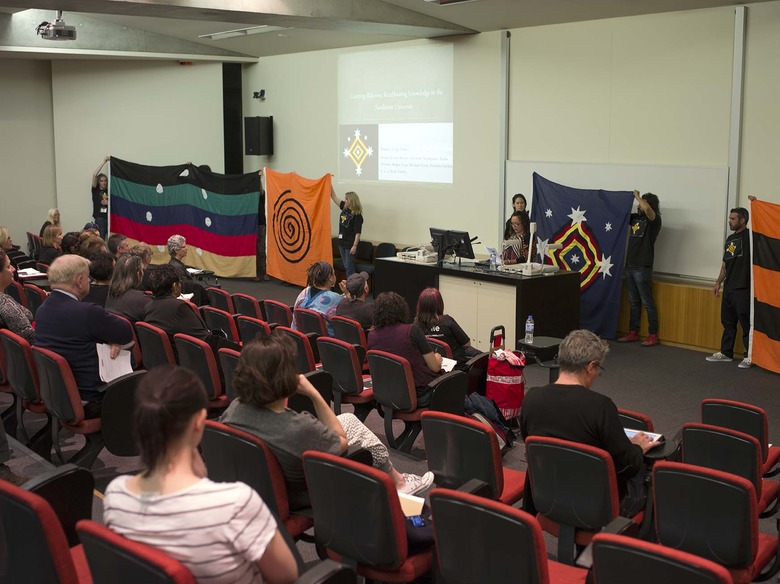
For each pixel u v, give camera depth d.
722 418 3.99
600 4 8.62
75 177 14.82
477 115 10.64
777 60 7.71
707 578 2.04
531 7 9.09
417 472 4.97
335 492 2.78
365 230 12.57
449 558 2.59
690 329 8.48
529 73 9.94
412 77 11.46
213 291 7.95
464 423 3.47
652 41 8.66
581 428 3.27
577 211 9.15
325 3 9.21
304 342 5.56
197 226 12.87
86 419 4.48
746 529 2.80
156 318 5.43
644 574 2.15
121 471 4.89
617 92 9.05
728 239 7.82
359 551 2.79
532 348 5.62
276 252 12.31
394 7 9.73
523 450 5.39
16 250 10.67
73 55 13.12
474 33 10.51
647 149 8.85
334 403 5.47
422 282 8.72
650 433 3.66
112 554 1.78
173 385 1.74
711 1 7.97
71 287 4.52
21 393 4.75
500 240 10.52
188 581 1.67
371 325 6.43
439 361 5.12
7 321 5.06
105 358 4.53
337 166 12.92
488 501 2.45
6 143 14.60
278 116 13.97
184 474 1.77
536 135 9.97
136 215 13.27
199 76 14.27
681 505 2.92
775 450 4.14
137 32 13.20
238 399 3.00
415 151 11.59
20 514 2.09
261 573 1.84
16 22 12.26
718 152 8.25
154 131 14.58
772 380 7.34
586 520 3.17
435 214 11.45
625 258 8.86
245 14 8.88
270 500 2.93
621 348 8.62
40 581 2.12
